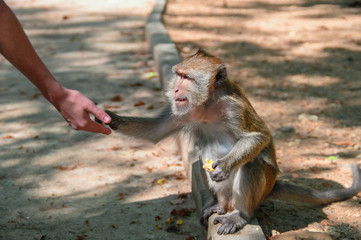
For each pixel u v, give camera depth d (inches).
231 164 102.1
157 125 111.1
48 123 144.3
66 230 109.5
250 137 103.8
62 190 119.8
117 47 206.7
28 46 93.5
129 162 128.7
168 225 110.9
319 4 265.9
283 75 168.6
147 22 221.5
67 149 133.2
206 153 110.6
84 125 96.7
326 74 167.5
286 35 213.5
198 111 106.7
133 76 173.0
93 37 221.5
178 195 118.3
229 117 104.7
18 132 140.0
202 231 109.7
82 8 277.6
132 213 113.6
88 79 170.4
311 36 209.8
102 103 152.9
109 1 292.7
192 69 105.7
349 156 127.4
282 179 120.7
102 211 114.2
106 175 124.3
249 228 103.5
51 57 195.6
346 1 268.4
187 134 112.7
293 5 268.5
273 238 103.8
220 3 280.8
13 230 109.3
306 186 118.3
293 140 134.2
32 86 166.4
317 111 146.4
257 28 226.5
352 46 193.8
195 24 234.5
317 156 127.8
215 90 105.6
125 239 107.6
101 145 134.9
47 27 239.8
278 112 146.5
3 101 155.6
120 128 108.9
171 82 109.7
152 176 124.2
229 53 191.9
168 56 164.7
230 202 108.3
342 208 113.0
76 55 197.6
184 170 126.2
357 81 161.2
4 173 124.6
